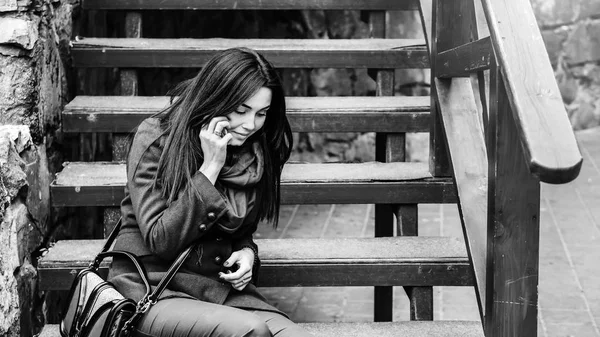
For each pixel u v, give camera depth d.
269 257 3.10
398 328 3.02
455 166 3.11
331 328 3.02
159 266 2.54
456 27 3.29
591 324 4.00
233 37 5.55
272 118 2.67
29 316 3.02
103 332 2.35
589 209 5.61
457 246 3.24
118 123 3.58
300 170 3.52
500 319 2.50
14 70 3.18
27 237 3.05
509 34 2.31
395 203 3.43
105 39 4.08
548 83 2.22
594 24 7.32
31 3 3.27
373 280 3.10
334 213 5.76
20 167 2.98
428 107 3.66
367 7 4.34
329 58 3.97
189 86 2.57
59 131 3.63
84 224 3.98
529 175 2.44
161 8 4.19
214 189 2.47
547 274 4.56
